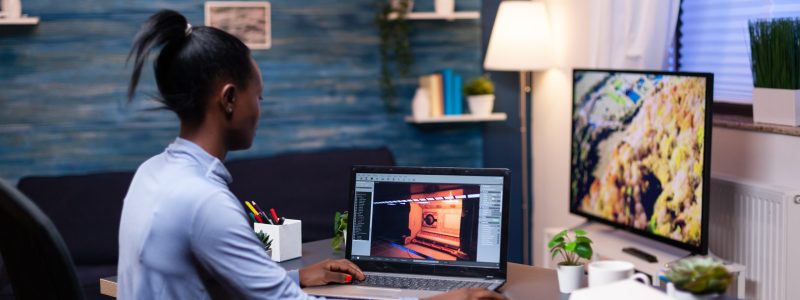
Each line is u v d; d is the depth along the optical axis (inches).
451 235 91.0
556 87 178.7
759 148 125.4
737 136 130.1
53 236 75.4
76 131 171.5
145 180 68.4
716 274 68.2
